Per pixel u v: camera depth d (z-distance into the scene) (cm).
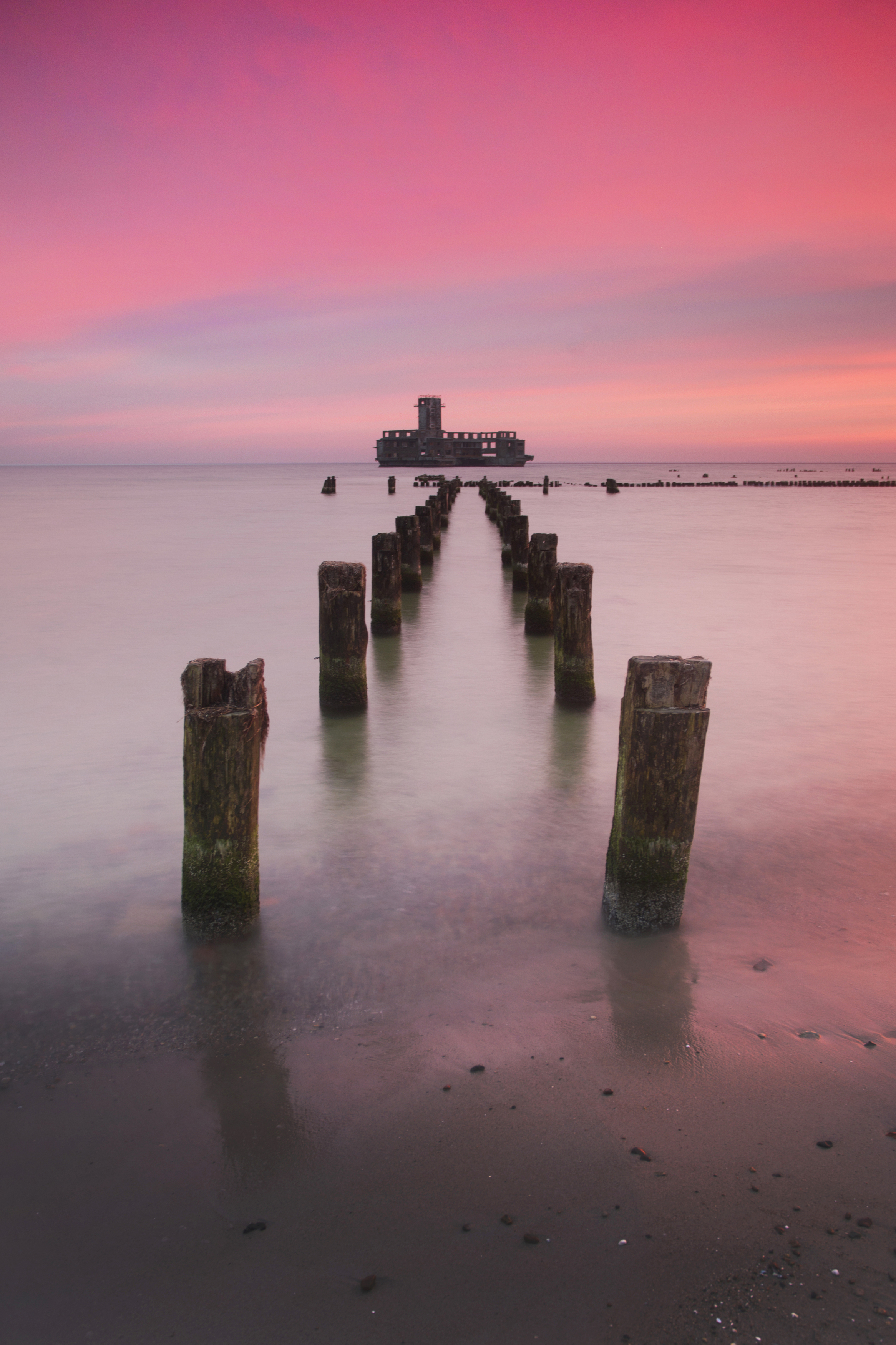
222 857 509
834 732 956
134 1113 364
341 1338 260
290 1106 368
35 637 1466
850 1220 301
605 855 638
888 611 1744
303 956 495
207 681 505
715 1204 309
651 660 497
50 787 788
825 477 15062
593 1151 337
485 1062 395
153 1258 292
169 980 470
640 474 18838
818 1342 255
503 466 13662
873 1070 385
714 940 506
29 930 527
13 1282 283
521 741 929
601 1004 441
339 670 1017
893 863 614
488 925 530
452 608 1812
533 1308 269
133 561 2527
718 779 803
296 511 4816
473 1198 314
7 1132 353
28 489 8506
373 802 752
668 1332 260
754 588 2052
